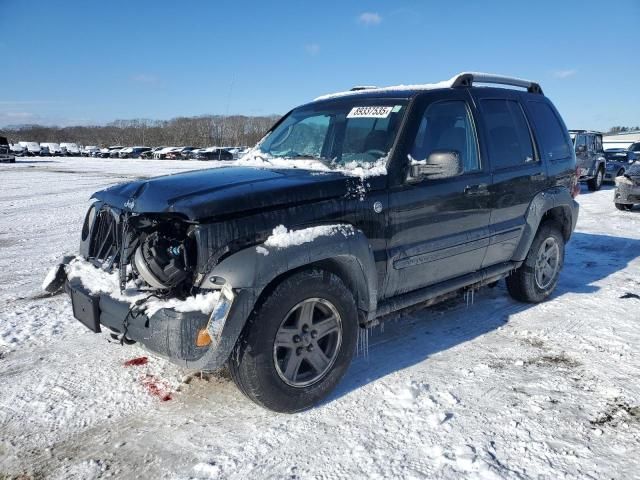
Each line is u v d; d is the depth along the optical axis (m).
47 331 4.42
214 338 2.68
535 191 4.80
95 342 4.18
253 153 4.49
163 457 2.71
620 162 18.89
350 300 3.22
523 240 4.71
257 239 2.90
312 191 3.15
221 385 3.47
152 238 2.92
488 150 4.32
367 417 3.05
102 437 2.89
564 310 4.89
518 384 3.44
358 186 3.34
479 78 4.48
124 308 2.93
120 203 3.31
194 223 2.80
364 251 3.24
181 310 2.71
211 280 2.77
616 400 3.22
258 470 2.58
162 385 3.47
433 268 3.87
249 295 2.75
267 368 2.89
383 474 2.53
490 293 5.44
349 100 4.29
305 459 2.66
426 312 4.86
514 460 2.62
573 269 6.44
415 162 3.59
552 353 3.94
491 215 4.30
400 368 3.69
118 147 67.25
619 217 10.81
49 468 2.63
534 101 5.14
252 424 3.00
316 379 3.13
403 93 4.01
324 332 3.16
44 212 12.19
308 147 4.16
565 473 2.52
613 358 3.83
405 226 3.59
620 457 2.65
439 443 2.78
